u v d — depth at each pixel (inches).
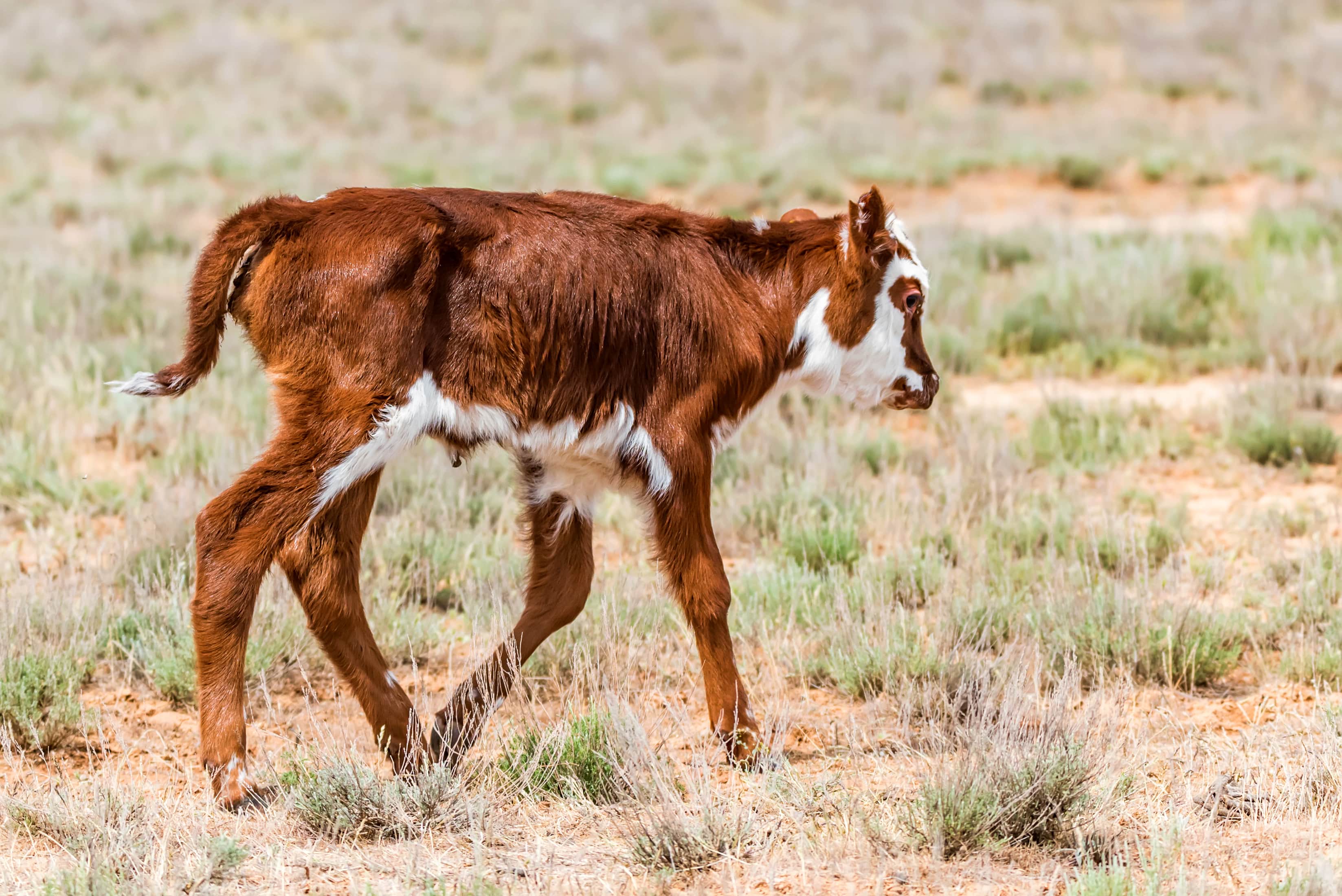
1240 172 1649.9
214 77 2263.8
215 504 372.5
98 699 477.1
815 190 1596.9
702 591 412.5
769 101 2194.9
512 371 394.6
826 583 564.4
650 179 1651.1
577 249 401.4
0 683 439.5
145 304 986.1
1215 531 649.0
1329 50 2377.0
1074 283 1050.1
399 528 614.5
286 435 378.9
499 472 700.7
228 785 371.9
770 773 400.5
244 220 380.8
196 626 371.2
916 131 1956.2
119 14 2578.7
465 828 370.0
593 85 2230.6
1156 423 800.9
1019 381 921.5
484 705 422.0
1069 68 2300.7
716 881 339.9
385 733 398.9
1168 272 1056.8
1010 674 464.8
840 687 487.8
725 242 433.1
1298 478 727.7
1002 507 666.8
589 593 469.1
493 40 2593.5
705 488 418.0
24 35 2384.4
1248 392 823.7
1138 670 499.2
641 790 378.3
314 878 337.7
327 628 391.2
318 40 2581.2
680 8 2760.8
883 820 365.7
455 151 1831.9
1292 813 372.2
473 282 389.7
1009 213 1510.8
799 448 740.7
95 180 1617.9
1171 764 410.3
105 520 651.5
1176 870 338.6
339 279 377.7
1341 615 530.6
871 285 445.4
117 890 317.4
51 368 808.3
